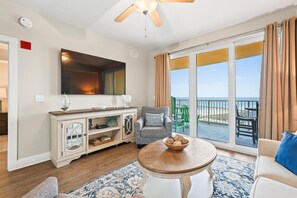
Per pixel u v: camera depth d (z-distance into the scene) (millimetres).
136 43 3684
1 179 1879
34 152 2324
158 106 3869
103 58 3162
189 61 3508
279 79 2217
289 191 996
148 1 1654
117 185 1744
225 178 1861
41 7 2215
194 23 2697
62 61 2537
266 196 956
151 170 1309
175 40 3490
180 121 4176
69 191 1632
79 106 2857
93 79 2980
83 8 2242
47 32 2447
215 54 3189
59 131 2213
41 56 2387
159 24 2119
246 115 3348
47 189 902
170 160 1452
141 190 1640
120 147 3070
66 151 2273
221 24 2732
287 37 2164
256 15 2432
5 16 2059
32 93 2301
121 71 3531
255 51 2752
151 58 4227
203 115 4391
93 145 2738
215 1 2070
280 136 2203
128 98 3463
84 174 1997
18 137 2180
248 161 2355
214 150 1708
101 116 2764
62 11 2316
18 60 2168
